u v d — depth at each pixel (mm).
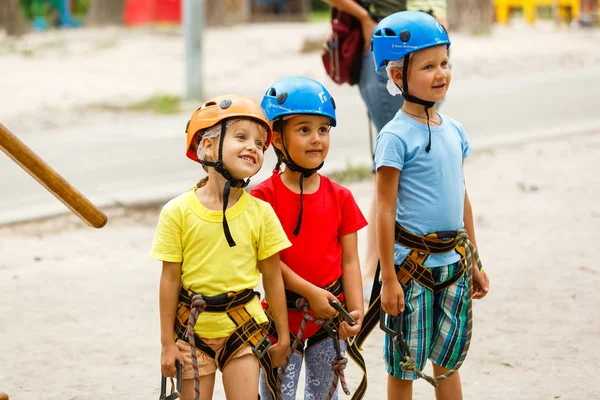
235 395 4996
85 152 16266
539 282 8727
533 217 11078
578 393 6379
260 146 5121
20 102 22391
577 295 8344
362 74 8188
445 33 5418
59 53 30875
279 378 5199
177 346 5062
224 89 23453
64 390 6609
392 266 5352
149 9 44219
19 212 12047
